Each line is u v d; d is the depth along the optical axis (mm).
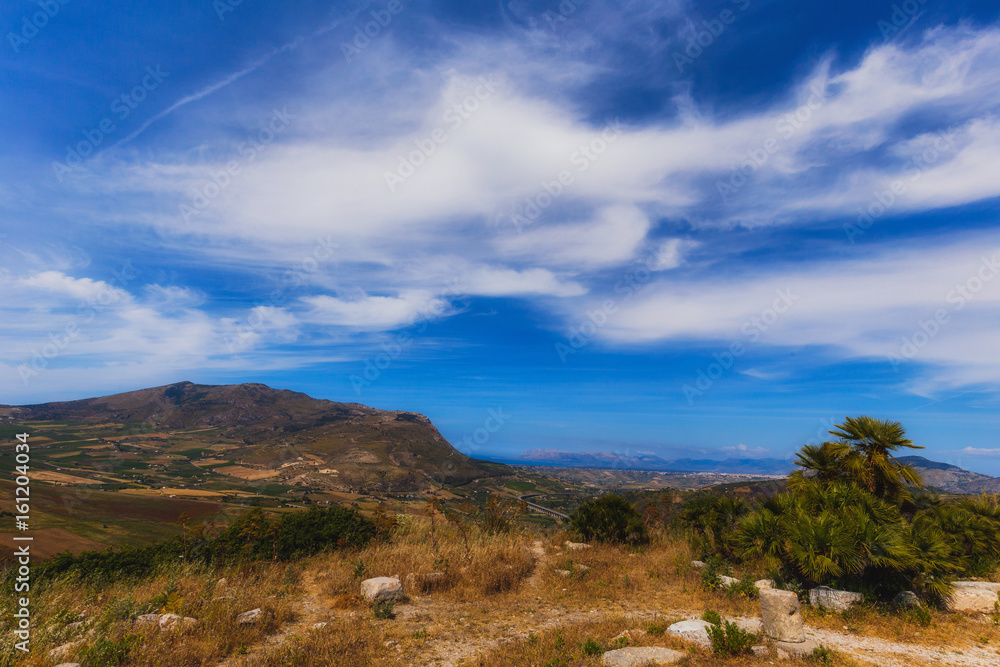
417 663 6445
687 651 6492
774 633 6742
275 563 11164
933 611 7992
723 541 11562
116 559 10906
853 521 8805
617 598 9523
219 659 6316
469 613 8617
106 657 5918
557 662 6109
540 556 13141
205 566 10805
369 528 13875
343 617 8203
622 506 15422
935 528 10172
